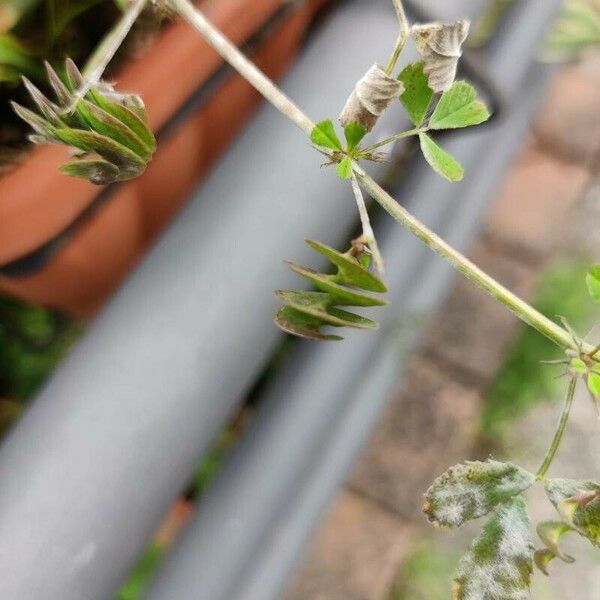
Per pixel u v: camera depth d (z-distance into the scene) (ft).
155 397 0.79
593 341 0.69
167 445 0.79
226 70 0.94
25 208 0.82
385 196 0.63
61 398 0.79
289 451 1.03
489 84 0.97
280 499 1.03
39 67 0.85
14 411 1.28
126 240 1.06
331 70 0.87
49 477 0.76
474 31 1.10
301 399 1.04
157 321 0.81
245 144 0.86
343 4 0.91
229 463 1.05
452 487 0.64
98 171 0.63
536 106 1.45
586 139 2.07
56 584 0.75
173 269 0.83
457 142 1.10
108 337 0.81
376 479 1.68
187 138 0.99
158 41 0.86
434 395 1.76
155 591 0.97
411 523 1.65
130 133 0.63
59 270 0.97
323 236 0.86
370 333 1.07
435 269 1.19
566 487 0.64
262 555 1.01
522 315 0.64
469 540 1.83
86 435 0.77
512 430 1.93
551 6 1.15
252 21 0.92
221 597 0.97
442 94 0.63
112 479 0.77
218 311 0.82
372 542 1.63
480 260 1.91
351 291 0.59
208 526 1.00
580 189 2.02
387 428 1.72
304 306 0.60
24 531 0.75
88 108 0.62
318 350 1.05
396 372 1.15
